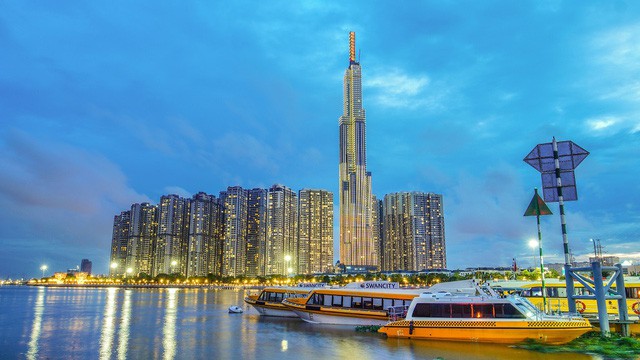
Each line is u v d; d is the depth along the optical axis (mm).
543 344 37969
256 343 43156
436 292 47812
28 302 124500
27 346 42844
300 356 36375
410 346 39188
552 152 42094
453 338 40812
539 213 44750
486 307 40406
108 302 125438
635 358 32812
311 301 58938
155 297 167375
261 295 74688
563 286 51438
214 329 54875
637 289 46219
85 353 39000
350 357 35625
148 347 41719
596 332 40812
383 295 55000
